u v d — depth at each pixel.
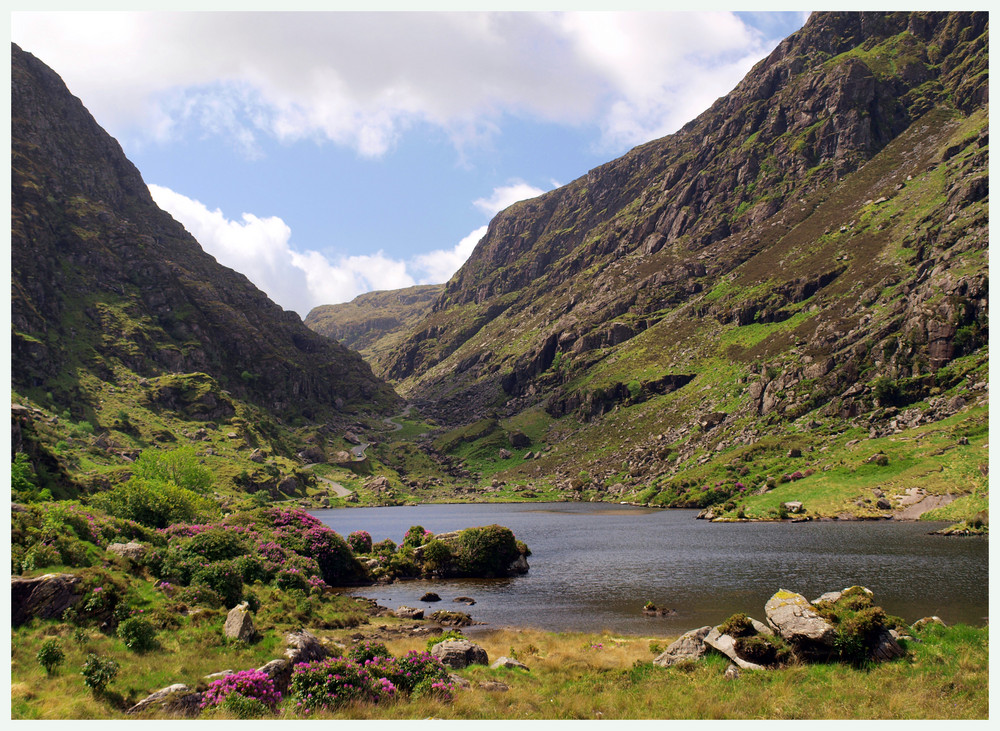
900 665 31.50
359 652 34.97
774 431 190.12
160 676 29.84
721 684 31.36
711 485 171.75
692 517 146.12
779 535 103.38
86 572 36.66
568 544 110.56
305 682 30.16
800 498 131.50
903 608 49.84
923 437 137.00
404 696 30.30
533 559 94.69
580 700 30.28
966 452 120.56
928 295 188.62
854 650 32.47
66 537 40.25
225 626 37.69
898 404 164.88
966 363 161.75
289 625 42.69
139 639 32.78
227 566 46.09
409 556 86.00
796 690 29.53
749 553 86.25
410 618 55.69
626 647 42.78
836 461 144.38
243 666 32.78
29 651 29.38
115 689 27.66
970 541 84.94
